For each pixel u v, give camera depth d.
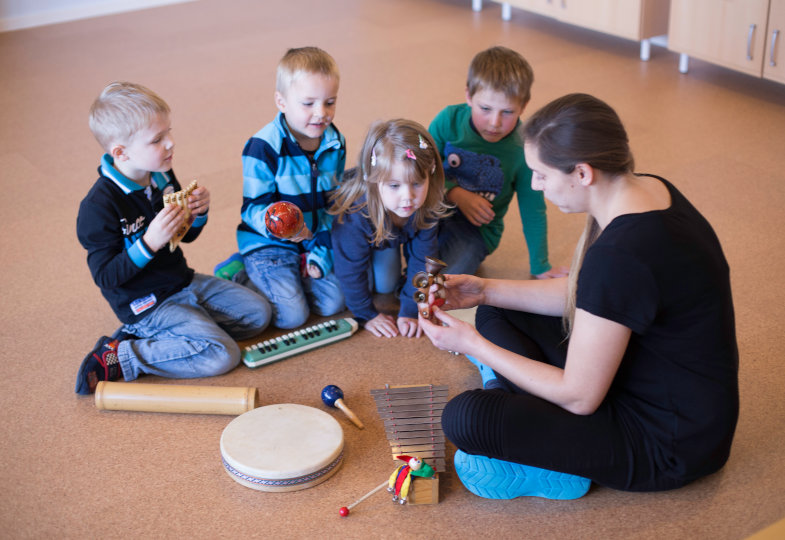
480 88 1.96
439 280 1.56
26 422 1.73
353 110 3.35
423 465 1.47
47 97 3.69
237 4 5.09
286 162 1.95
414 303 2.02
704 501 1.48
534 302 1.69
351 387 1.82
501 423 1.40
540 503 1.50
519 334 1.66
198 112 3.45
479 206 2.05
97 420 1.74
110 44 4.43
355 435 1.68
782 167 2.75
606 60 3.84
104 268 1.74
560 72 3.70
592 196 1.36
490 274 2.27
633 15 3.67
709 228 1.36
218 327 1.88
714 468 1.45
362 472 1.58
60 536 1.44
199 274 1.98
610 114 1.31
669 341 1.34
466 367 1.89
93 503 1.52
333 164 2.02
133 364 1.82
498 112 1.98
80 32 4.67
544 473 1.47
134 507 1.51
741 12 3.25
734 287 2.12
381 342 1.99
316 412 1.65
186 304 1.89
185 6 5.10
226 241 2.44
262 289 2.03
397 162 1.71
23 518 1.48
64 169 2.96
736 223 2.42
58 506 1.51
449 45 4.13
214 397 1.72
